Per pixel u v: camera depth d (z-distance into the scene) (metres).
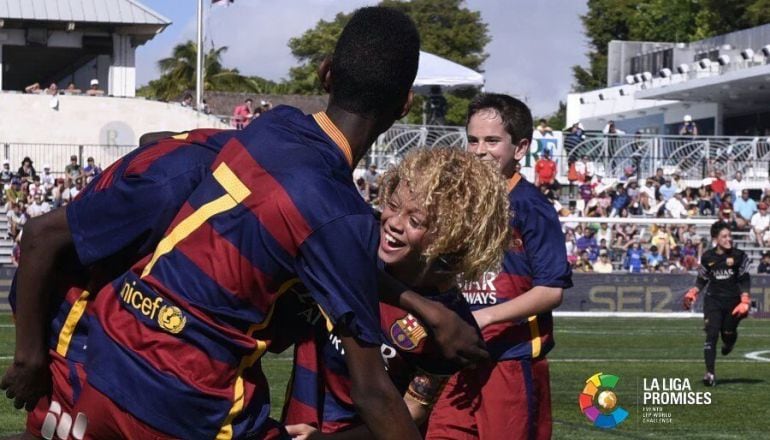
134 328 2.86
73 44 38.00
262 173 2.83
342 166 2.90
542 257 4.98
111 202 2.99
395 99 2.98
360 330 2.81
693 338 17.69
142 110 32.31
